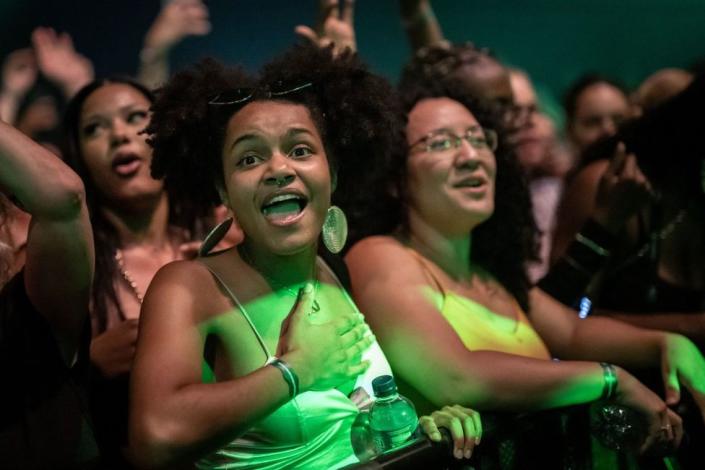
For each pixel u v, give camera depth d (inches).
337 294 106.1
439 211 120.7
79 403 91.6
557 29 348.8
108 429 112.3
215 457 93.7
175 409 86.1
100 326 123.3
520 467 106.2
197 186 107.5
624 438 111.5
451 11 344.5
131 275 127.7
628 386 111.8
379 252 116.5
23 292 90.3
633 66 351.9
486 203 121.5
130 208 130.9
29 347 89.7
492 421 104.0
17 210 103.6
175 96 103.0
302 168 97.6
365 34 327.3
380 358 102.8
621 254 146.3
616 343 130.3
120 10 290.8
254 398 88.0
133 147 129.7
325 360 94.2
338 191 112.1
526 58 350.6
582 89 224.4
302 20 313.9
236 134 97.7
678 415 118.8
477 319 118.6
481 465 101.6
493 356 109.0
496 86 161.8
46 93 230.2
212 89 101.3
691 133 147.1
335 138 105.7
